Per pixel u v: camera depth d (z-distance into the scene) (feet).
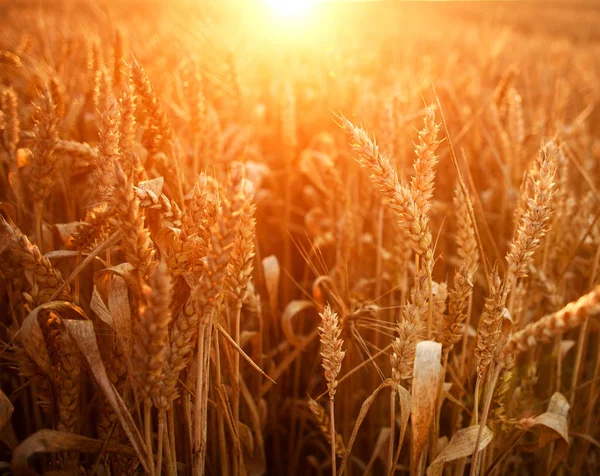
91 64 2.49
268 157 3.91
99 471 1.64
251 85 4.61
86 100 2.48
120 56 2.23
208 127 2.30
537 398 2.25
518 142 2.62
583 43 11.04
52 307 1.42
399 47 7.89
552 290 1.96
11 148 1.91
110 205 1.46
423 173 1.39
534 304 2.20
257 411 2.08
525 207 1.60
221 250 1.22
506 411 1.88
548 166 1.35
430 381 1.41
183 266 1.39
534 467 2.15
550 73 5.75
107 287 1.61
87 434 1.78
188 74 2.12
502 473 1.96
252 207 1.42
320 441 2.55
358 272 2.58
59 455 1.60
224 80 3.12
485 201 3.16
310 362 2.74
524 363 2.30
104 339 1.52
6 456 1.90
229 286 1.47
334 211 2.88
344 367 2.25
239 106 3.31
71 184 2.18
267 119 4.48
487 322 1.37
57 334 1.49
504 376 1.62
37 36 4.54
